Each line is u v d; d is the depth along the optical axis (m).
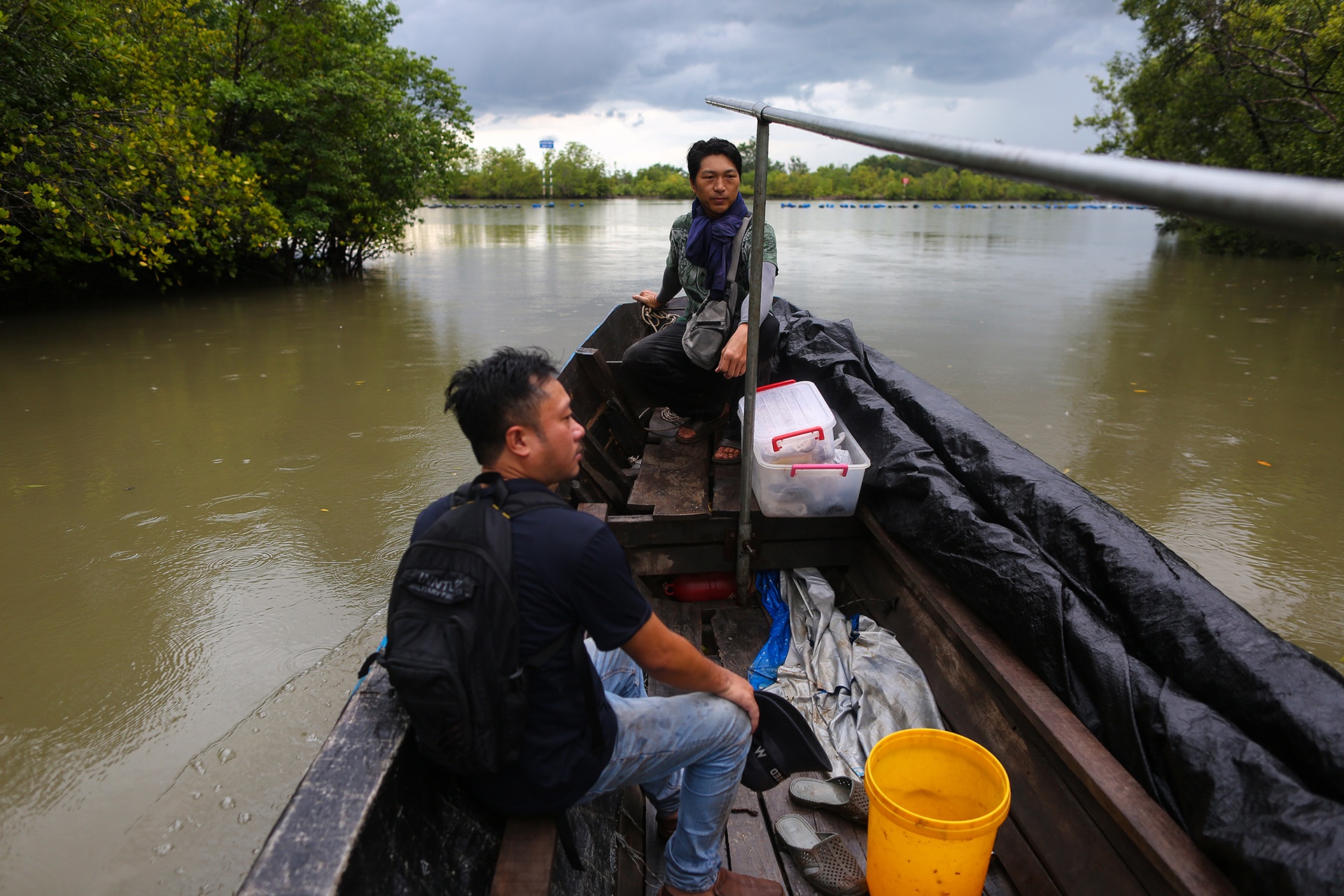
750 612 3.21
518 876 1.51
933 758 2.06
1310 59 15.52
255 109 12.88
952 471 2.99
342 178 13.70
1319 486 5.49
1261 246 20.66
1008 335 9.98
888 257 19.30
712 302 3.50
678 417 4.47
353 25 15.23
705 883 1.93
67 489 5.30
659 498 3.38
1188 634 1.96
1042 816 2.03
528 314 11.17
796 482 3.06
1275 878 1.42
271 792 2.94
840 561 3.32
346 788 1.39
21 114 8.98
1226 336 10.19
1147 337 10.06
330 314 11.19
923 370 8.23
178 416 6.74
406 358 8.67
